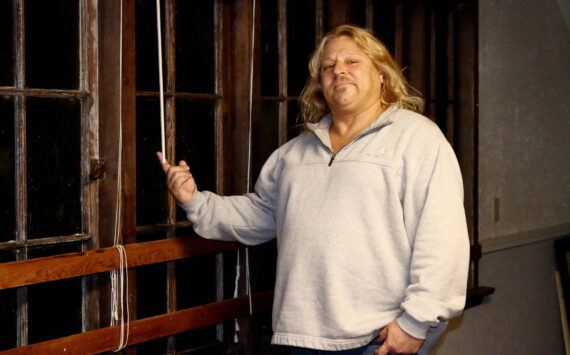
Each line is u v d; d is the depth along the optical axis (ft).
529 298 10.90
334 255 5.38
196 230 6.22
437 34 8.93
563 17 11.79
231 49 6.92
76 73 5.83
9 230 5.47
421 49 8.44
